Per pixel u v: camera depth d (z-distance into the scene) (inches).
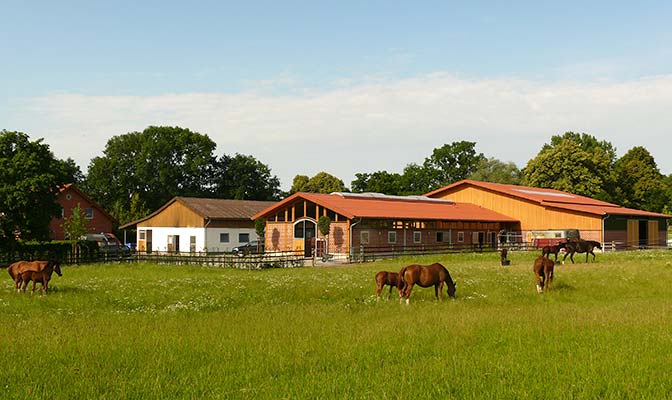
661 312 679.7
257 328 566.3
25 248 1781.5
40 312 705.0
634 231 2625.5
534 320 610.9
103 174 3627.0
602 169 3629.4
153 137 3641.7
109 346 478.3
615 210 2559.1
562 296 893.8
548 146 4670.3
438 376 377.7
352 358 434.6
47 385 361.1
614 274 1139.3
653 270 1215.6
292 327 572.4
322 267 1539.1
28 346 480.7
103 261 1872.5
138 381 369.1
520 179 4148.6
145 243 2583.7
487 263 1557.6
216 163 3983.8
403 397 331.9
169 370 401.1
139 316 663.8
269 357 436.1
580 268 1321.4
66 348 470.6
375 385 356.8
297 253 1963.6
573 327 566.3
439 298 837.8
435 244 2267.5
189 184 3789.4
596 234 2370.8
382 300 806.5
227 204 2546.8
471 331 541.6
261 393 345.7
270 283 999.0
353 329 561.6
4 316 668.1
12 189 1646.2
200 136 3791.8
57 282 1081.4
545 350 460.4
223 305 768.9
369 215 1929.1
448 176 4633.4
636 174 4079.7
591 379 370.3
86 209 2859.3
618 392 342.3
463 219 2336.4
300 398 332.8
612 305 774.5
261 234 2076.8
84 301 802.2
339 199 2106.3
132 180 3609.7
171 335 529.3
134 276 1286.9
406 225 2139.5
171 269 1518.2
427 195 2940.5
